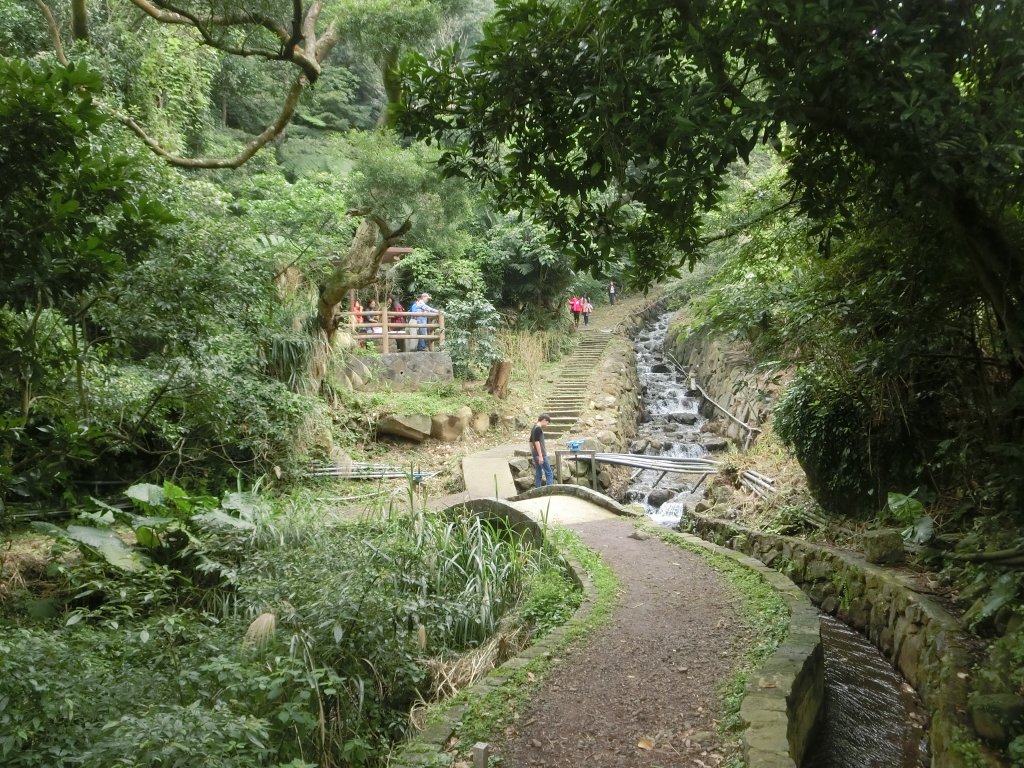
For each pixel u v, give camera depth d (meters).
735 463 10.94
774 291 6.76
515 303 21.05
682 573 6.51
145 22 11.70
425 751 3.60
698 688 4.29
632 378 19.36
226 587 6.29
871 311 5.80
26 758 2.91
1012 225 3.81
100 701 3.34
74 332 4.82
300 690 4.03
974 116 3.00
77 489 8.84
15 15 9.80
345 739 4.18
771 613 5.24
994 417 5.47
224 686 3.76
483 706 4.09
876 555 6.36
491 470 12.14
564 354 20.25
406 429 13.48
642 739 3.77
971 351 5.91
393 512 7.41
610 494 13.13
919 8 3.18
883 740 4.43
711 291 7.89
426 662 4.99
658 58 3.74
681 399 18.70
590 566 6.71
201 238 6.76
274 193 14.37
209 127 16.20
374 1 7.88
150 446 9.75
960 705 3.77
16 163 3.60
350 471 11.89
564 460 12.88
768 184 7.08
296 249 12.01
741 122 3.03
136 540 7.06
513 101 3.78
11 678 3.16
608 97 3.40
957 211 3.53
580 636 5.09
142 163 6.87
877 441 7.37
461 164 4.11
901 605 5.47
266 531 6.53
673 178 3.26
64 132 3.59
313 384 12.10
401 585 5.72
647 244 4.40
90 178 3.78
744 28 3.13
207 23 6.76
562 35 3.62
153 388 7.84
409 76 3.92
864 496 7.55
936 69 2.98
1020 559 3.89
